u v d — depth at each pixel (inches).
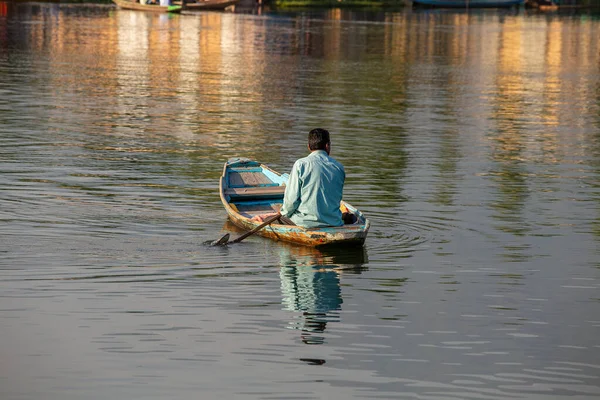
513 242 589.9
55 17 3115.2
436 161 887.7
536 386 365.4
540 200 721.6
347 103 1332.4
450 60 2166.6
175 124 1072.8
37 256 528.1
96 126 1035.3
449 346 406.3
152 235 584.7
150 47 2176.4
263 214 623.5
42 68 1633.9
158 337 409.7
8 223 600.1
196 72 1667.1
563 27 3705.7
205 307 450.9
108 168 798.5
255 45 2370.8
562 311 456.1
